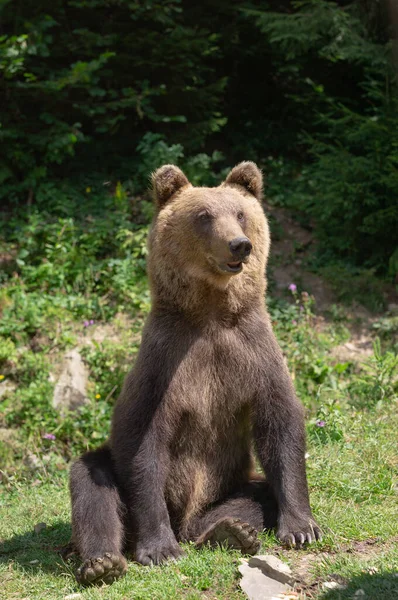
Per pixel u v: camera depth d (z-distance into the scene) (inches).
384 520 287.1
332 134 671.1
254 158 755.4
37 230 627.8
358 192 615.2
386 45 637.3
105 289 605.6
